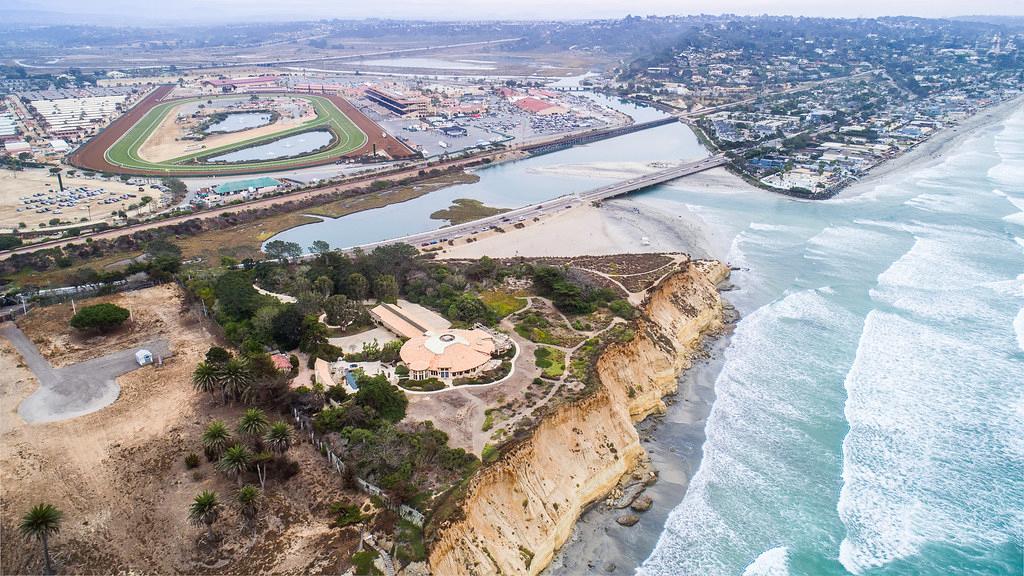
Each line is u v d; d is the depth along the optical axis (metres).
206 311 167.25
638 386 144.12
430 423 116.00
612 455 122.56
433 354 138.25
